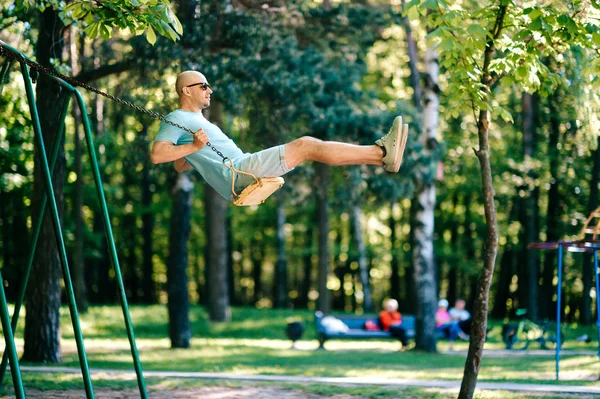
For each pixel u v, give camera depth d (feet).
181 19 53.36
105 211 25.27
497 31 30.96
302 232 149.18
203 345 70.74
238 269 158.92
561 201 101.91
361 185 68.23
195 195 132.05
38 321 50.34
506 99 94.53
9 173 76.84
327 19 62.44
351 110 62.39
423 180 67.97
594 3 29.30
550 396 36.04
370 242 142.41
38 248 50.14
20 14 48.52
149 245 132.67
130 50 54.90
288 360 57.16
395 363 55.98
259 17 55.01
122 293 25.34
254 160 21.29
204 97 22.65
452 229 122.42
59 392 37.37
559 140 93.45
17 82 63.77
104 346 66.69
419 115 68.54
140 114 57.47
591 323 94.94
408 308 122.21
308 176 69.05
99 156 95.96
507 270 117.80
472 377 31.68
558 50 32.42
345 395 37.29
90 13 27.81
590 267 94.79
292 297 160.56
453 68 31.89
